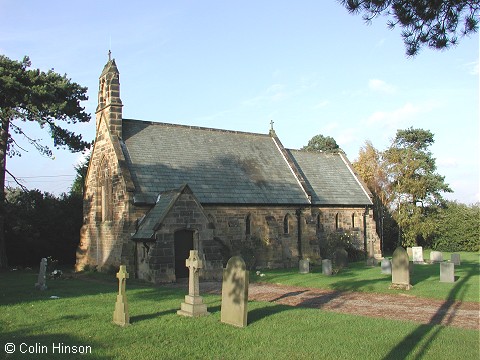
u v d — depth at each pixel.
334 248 39.19
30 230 36.94
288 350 10.54
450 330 12.41
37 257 41.69
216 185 33.53
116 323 13.36
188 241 27.47
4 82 28.80
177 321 13.62
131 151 32.19
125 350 10.57
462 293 19.41
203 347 10.84
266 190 36.12
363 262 38.56
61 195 44.81
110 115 32.28
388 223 54.59
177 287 23.69
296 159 44.12
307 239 37.31
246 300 12.99
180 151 34.78
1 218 34.62
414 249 35.03
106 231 31.72
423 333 12.05
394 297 19.36
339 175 45.38
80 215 42.66
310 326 12.94
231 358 10.02
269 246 34.31
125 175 29.67
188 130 37.34
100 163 33.50
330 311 15.55
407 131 61.00
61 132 34.38
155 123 35.94
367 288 21.50
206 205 31.75
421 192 52.03
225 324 13.22
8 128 34.84
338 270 29.86
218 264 27.95
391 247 55.88
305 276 26.78
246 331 12.37
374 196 52.94
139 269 27.34
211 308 16.11
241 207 33.72
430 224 51.69
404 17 11.45
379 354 10.16
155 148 33.62
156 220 26.81
